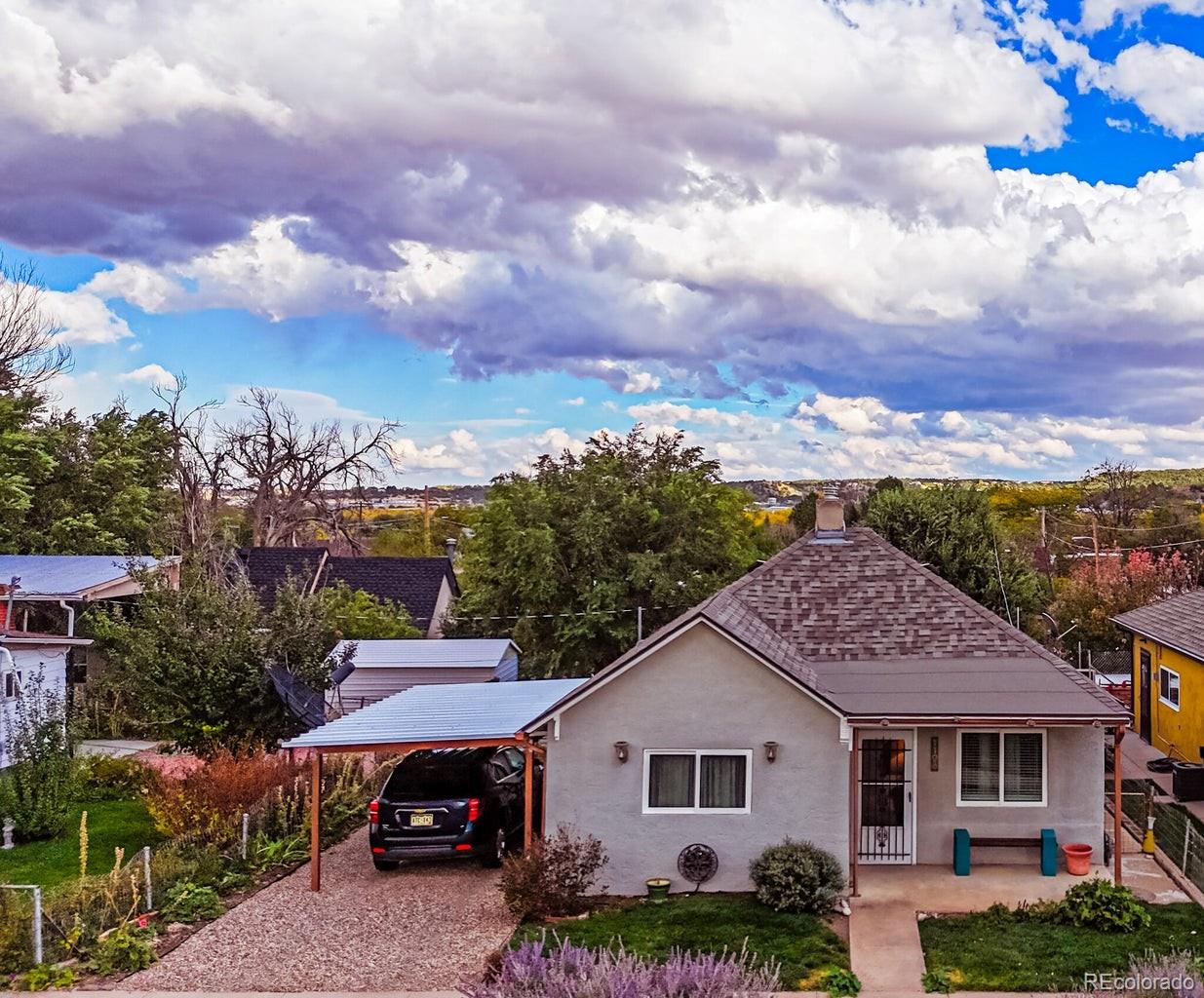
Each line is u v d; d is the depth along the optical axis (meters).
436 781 19.92
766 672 18.36
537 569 37.75
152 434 49.56
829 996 14.28
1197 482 92.69
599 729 18.42
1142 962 13.95
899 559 22.56
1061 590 44.97
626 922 16.86
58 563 35.25
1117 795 18.20
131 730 32.59
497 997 11.86
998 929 16.41
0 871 19.86
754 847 18.31
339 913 17.67
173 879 18.48
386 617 41.91
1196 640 26.30
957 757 19.45
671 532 39.44
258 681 25.55
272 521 64.69
